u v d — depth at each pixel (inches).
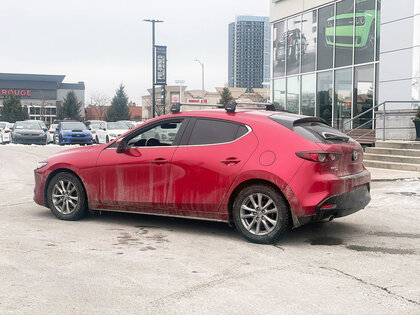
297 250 214.8
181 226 263.9
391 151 573.3
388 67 678.5
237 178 227.3
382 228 260.7
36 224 265.7
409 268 187.6
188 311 142.6
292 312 142.2
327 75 856.9
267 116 237.3
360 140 695.7
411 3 639.8
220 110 250.1
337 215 224.5
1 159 711.1
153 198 250.4
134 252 209.2
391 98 674.2
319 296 155.9
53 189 279.6
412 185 418.0
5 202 339.3
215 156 234.7
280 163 218.5
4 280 169.0
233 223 238.1
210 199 235.0
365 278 174.9
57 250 210.5
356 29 782.5
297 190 214.4
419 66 630.5
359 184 235.6
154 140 256.7
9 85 3437.5
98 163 265.4
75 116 3297.2
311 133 227.6
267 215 225.0
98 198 266.4
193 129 246.7
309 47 904.9
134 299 152.3
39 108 3486.7
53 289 160.7
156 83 2057.1
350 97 799.1
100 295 155.6
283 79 992.9
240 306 146.7
